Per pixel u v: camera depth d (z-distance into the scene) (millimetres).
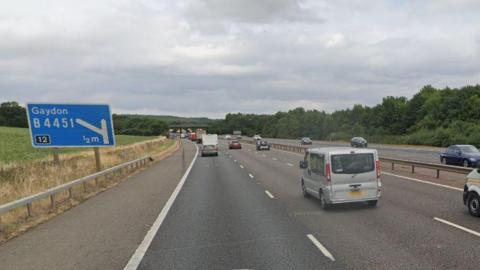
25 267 7520
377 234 9344
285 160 40312
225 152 60031
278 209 13117
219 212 12695
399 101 114562
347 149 13336
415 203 13367
